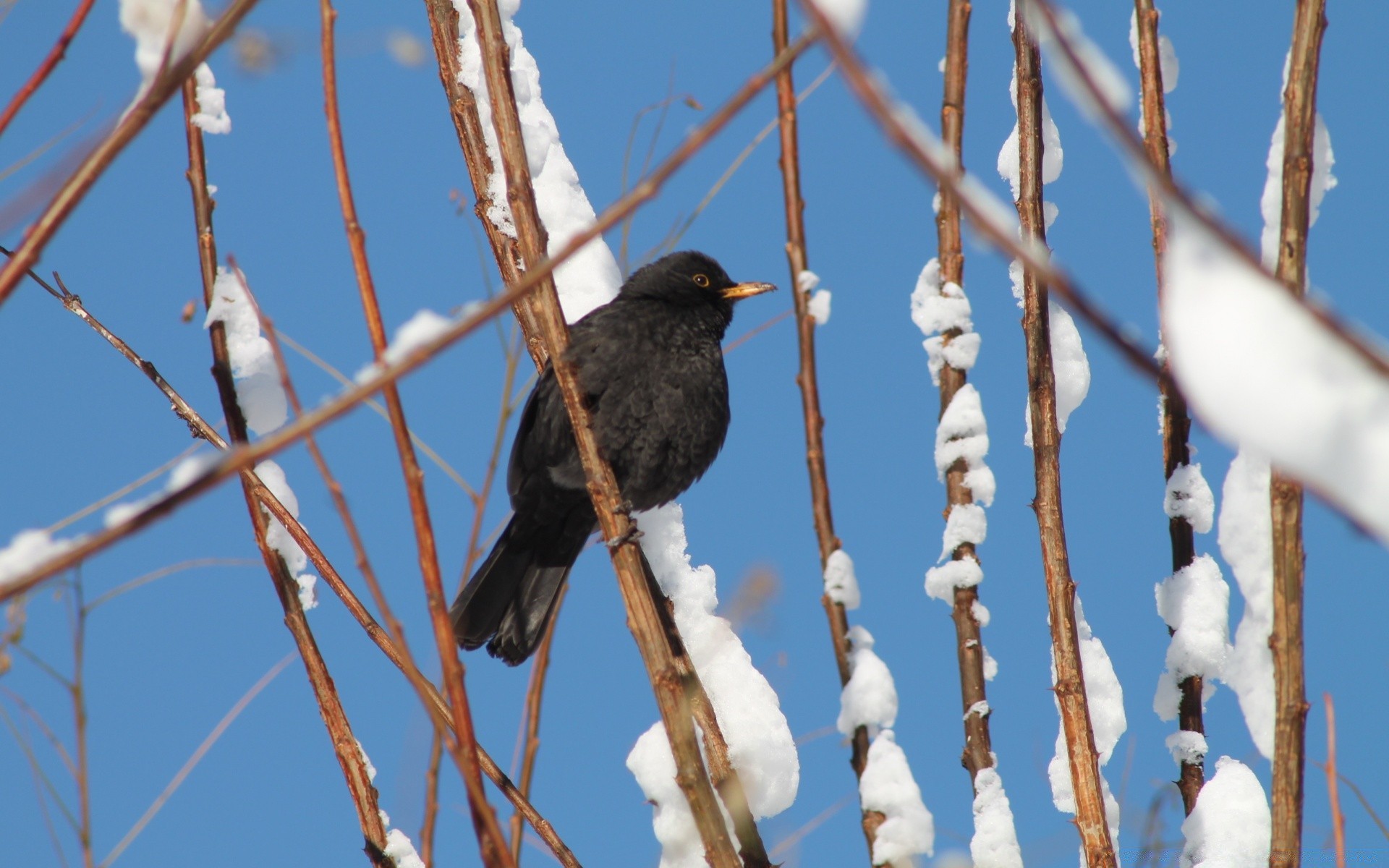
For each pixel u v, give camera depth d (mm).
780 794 6938
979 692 6562
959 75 7078
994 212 2609
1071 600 6230
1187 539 6859
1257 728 5191
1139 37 6641
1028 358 6684
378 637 6688
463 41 8930
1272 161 5117
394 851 6488
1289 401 2109
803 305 6434
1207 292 2201
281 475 7395
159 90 4016
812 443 6273
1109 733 6742
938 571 6793
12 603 6273
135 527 3477
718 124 3199
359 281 5082
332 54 5324
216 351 7434
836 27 2619
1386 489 2078
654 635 6293
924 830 5742
